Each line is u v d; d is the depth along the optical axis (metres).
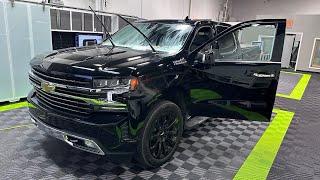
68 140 2.30
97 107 2.15
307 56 12.37
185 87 2.77
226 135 3.63
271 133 3.79
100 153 2.20
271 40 2.78
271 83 2.77
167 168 2.64
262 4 16.72
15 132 3.32
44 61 2.48
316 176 2.63
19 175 2.39
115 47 3.19
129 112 2.19
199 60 2.82
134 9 9.27
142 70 2.27
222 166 2.74
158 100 2.49
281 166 2.80
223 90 2.92
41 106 2.48
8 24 4.42
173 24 3.35
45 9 4.90
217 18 15.94
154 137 2.50
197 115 3.04
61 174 2.44
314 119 4.61
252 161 2.88
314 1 15.09
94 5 7.59
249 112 2.93
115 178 2.42
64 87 2.25
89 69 2.15
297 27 12.51
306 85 8.41
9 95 4.65
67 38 5.96
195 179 2.47
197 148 3.15
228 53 3.45
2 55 4.43
